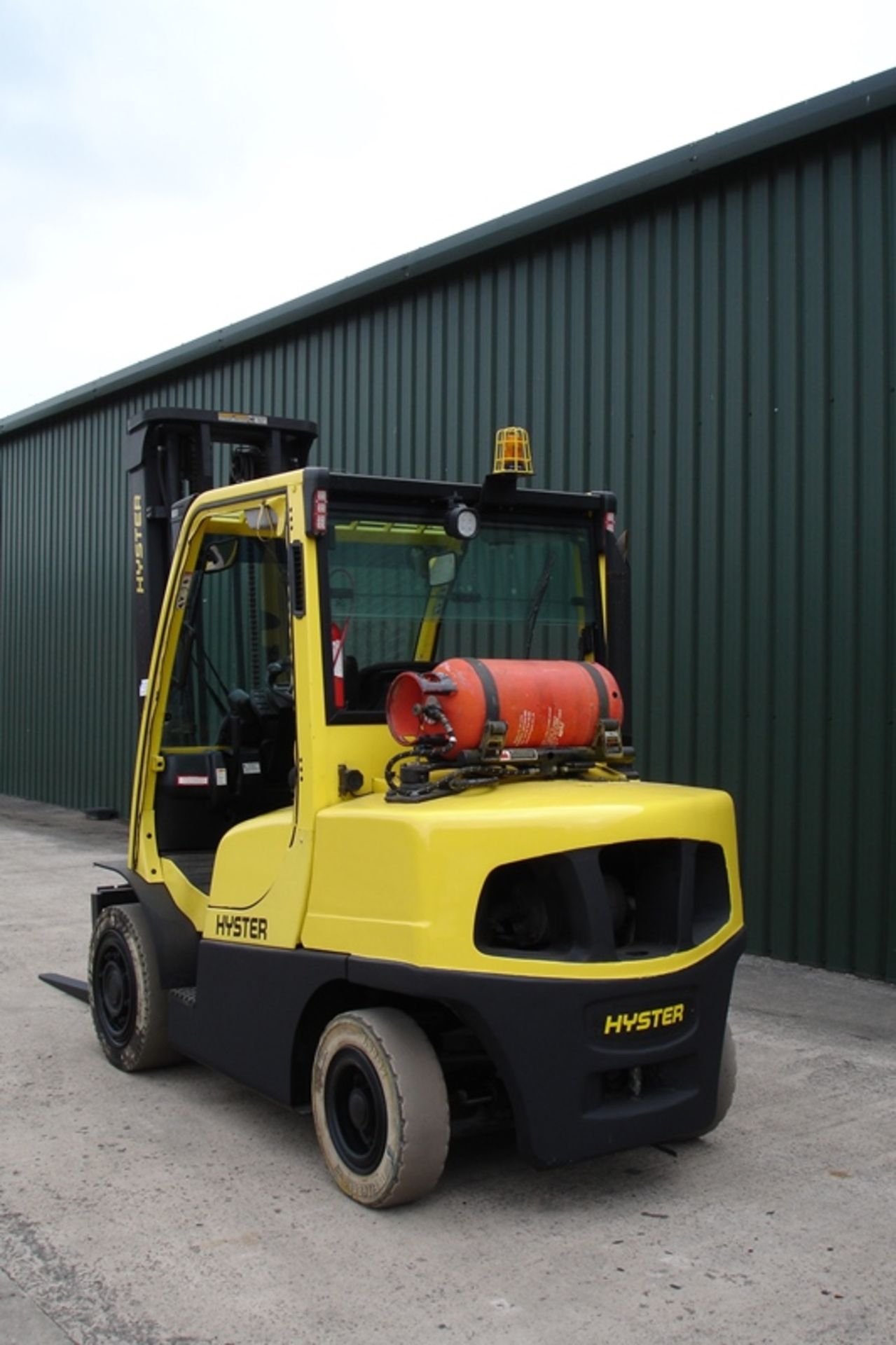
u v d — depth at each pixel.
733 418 8.47
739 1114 5.42
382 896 4.25
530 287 10.00
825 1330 3.64
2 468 19.06
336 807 4.53
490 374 10.35
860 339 7.78
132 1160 4.87
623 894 4.57
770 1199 4.54
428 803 4.30
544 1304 3.78
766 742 8.25
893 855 7.59
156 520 6.46
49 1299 3.81
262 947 4.80
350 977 4.33
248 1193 4.56
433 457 10.94
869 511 7.73
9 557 18.89
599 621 5.39
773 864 8.20
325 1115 4.56
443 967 4.10
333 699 4.63
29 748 18.31
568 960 4.21
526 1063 4.14
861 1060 6.15
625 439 9.20
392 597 4.90
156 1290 3.86
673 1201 4.51
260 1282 3.91
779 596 8.20
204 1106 5.46
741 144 8.22
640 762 9.01
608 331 9.34
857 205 7.80
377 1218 4.35
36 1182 4.66
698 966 4.44
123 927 5.82
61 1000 7.16
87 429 16.75
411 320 11.22
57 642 17.52
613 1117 4.25
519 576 5.23
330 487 4.65
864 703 7.74
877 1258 4.09
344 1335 3.60
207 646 5.90
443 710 4.44
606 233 9.37
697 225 8.71
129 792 15.69
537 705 4.57
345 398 12.03
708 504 8.62
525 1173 4.75
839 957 7.85
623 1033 4.26
